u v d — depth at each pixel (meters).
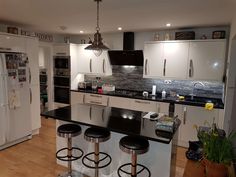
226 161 1.44
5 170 2.81
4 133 3.32
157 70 4.09
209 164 1.48
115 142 2.47
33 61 3.93
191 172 1.64
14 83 3.40
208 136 1.57
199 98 4.04
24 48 3.69
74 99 5.04
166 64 3.98
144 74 4.24
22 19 3.35
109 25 3.76
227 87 3.03
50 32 4.82
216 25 3.60
